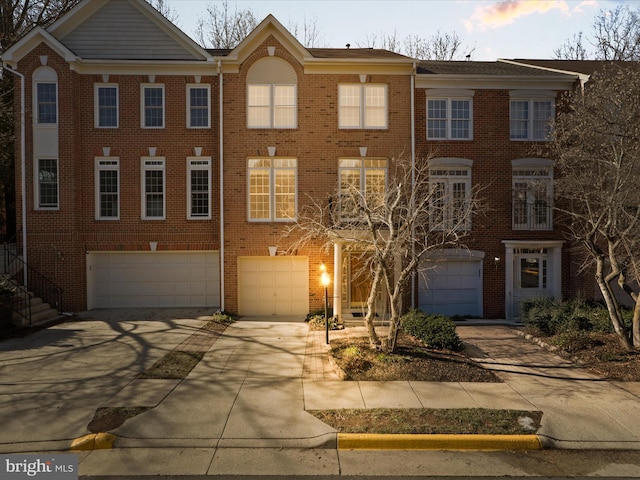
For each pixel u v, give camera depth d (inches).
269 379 358.6
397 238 424.2
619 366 382.6
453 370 375.6
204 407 299.3
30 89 634.2
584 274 656.4
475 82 666.8
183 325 561.6
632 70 486.0
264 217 650.2
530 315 549.0
